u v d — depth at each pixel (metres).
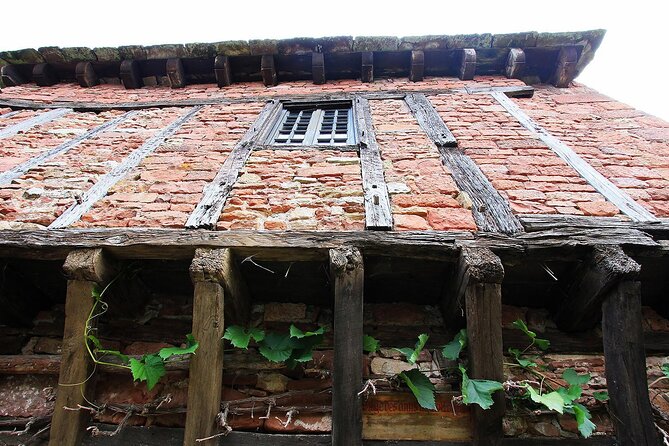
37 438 2.26
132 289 2.64
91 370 2.31
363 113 4.62
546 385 2.39
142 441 2.20
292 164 3.51
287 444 2.13
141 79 6.16
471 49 5.55
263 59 5.77
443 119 4.35
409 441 2.14
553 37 5.38
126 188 3.22
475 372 2.11
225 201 2.98
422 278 2.61
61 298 2.86
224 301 2.39
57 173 3.46
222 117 4.70
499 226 2.64
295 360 2.33
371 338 2.38
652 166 3.36
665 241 2.42
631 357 2.07
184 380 2.47
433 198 2.95
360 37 5.58
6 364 2.50
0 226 2.78
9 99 5.45
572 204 2.87
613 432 2.21
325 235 2.49
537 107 4.70
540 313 2.78
